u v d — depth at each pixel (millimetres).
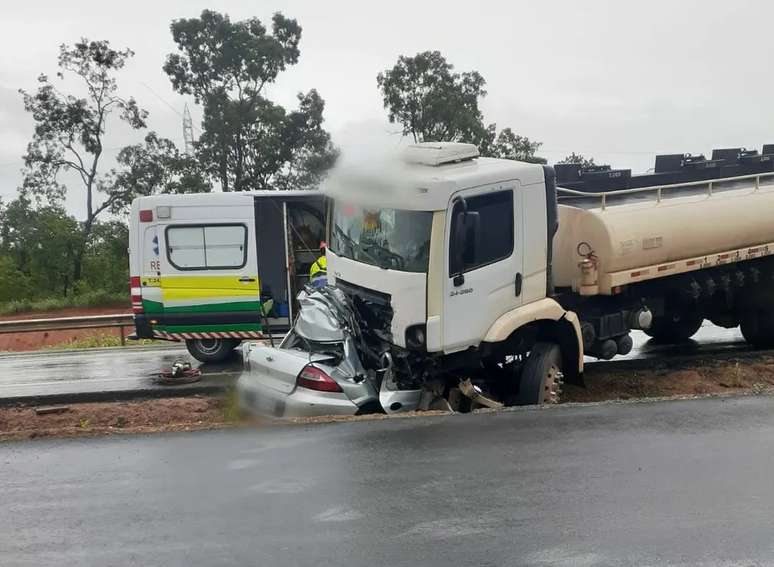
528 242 7945
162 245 12078
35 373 13148
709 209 9797
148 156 38906
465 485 5379
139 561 4332
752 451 6066
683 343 12891
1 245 40406
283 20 40250
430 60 37281
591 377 10273
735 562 4254
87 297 35500
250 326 12188
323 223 12398
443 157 7676
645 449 6121
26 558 4395
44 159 38062
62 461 6066
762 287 11336
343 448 6207
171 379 10938
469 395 7961
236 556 4367
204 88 40062
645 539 4531
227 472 5723
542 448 6152
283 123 38156
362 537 4578
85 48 37438
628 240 8750
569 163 10266
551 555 4332
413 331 7285
